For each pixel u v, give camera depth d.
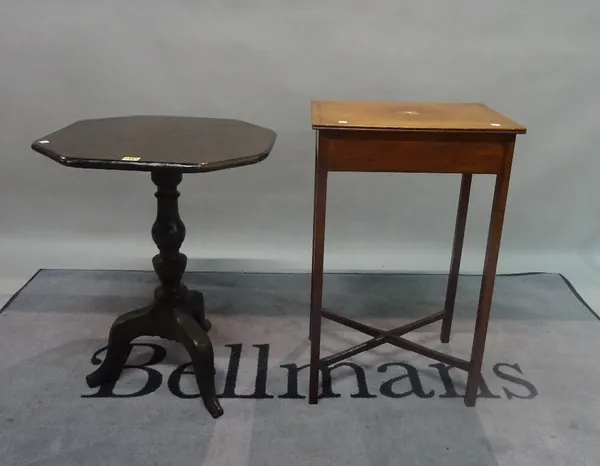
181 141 1.42
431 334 1.84
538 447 1.36
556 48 2.09
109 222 2.34
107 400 1.49
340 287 2.14
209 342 1.48
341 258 2.32
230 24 2.06
